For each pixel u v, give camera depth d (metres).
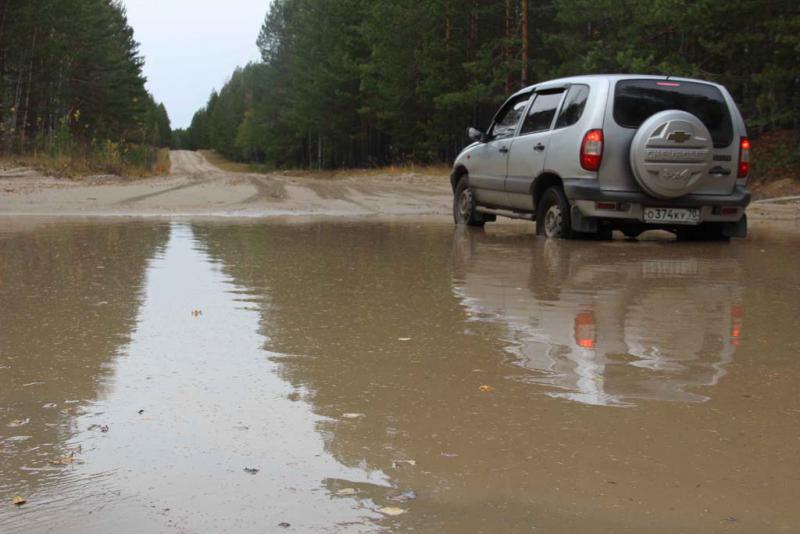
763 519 1.89
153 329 3.95
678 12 20.75
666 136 8.09
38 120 53.78
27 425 2.54
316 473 2.16
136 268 6.12
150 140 41.31
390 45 44.31
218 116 156.25
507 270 6.14
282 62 79.19
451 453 2.30
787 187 18.27
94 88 60.19
